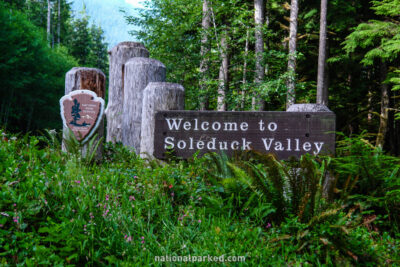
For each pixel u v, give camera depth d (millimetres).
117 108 6230
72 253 2201
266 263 2525
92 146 4504
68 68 27281
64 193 2715
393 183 3527
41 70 21062
